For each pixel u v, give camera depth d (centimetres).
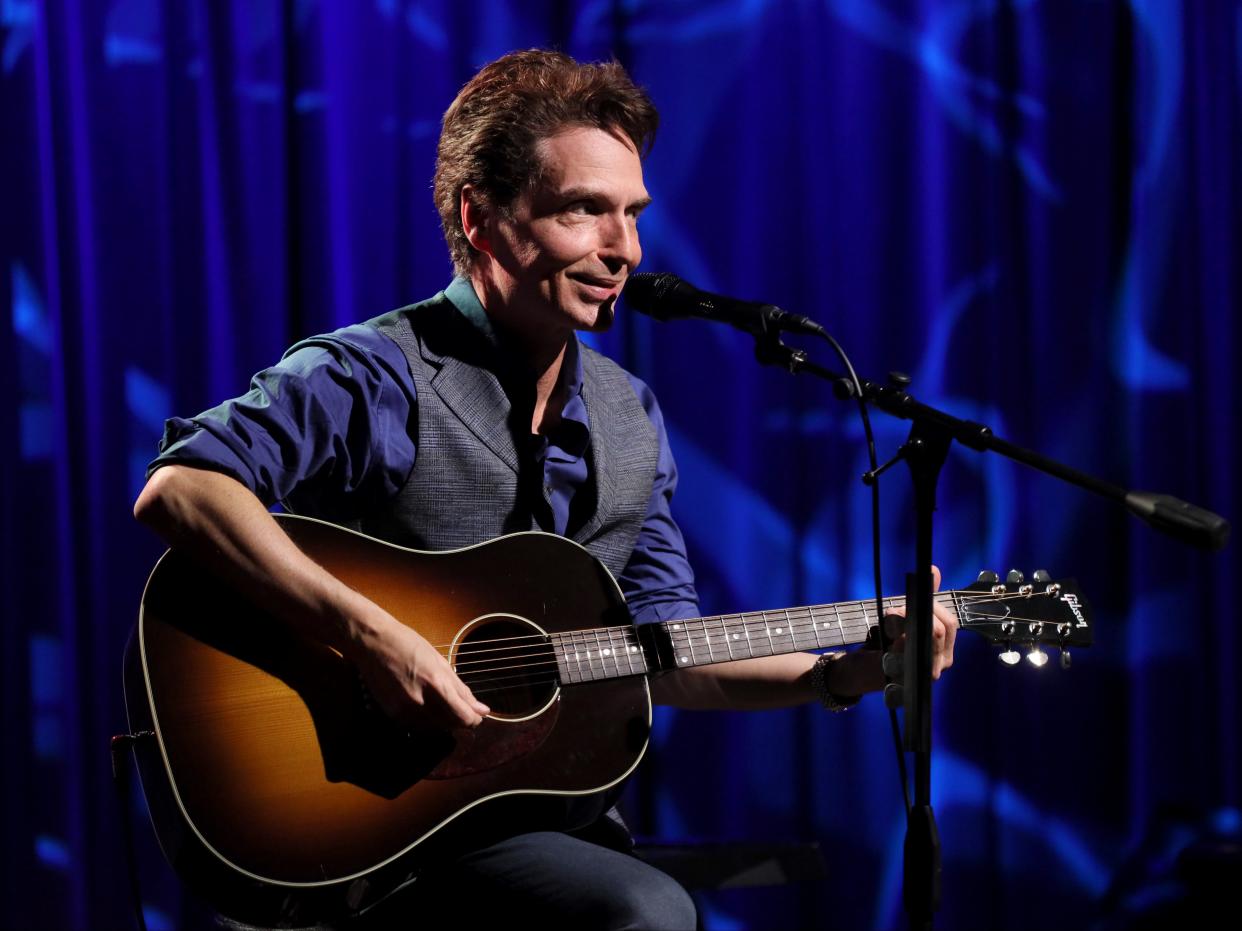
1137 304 464
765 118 452
